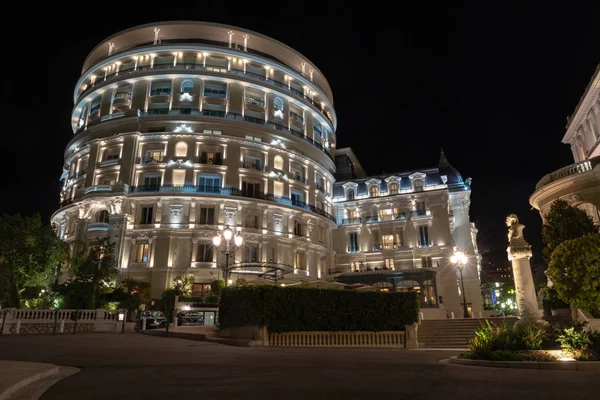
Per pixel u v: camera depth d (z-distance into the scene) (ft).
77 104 172.86
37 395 21.98
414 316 65.21
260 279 117.70
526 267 49.88
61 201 169.58
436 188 175.32
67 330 82.12
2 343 53.42
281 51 182.29
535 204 95.96
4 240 97.66
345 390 23.31
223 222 141.59
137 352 45.32
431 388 24.35
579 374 31.35
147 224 138.41
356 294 66.03
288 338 60.85
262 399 20.70
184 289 126.21
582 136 124.88
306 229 164.14
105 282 116.88
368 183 188.85
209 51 162.30
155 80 159.53
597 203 80.94
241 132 157.28
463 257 108.27
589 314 59.26
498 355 38.22
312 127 184.14
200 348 51.44
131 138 148.46
